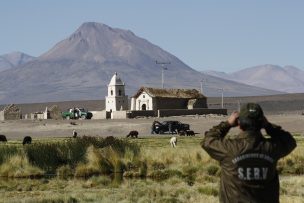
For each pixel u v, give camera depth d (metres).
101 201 39.56
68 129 187.75
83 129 187.12
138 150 68.44
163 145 105.25
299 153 68.25
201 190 43.50
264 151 13.44
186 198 40.47
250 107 13.85
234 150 13.52
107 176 58.38
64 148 65.00
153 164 63.75
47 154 63.47
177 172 58.53
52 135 176.12
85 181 54.59
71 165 62.91
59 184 52.34
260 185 13.43
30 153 63.59
